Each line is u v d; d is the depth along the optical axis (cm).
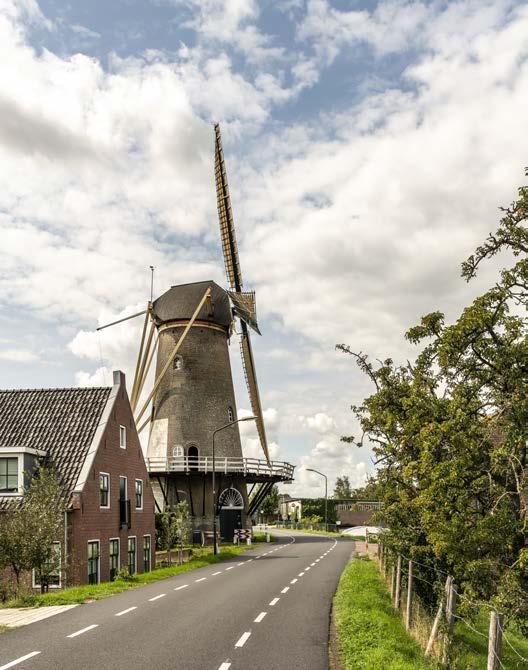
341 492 11512
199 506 4950
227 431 5212
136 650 1109
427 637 1270
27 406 2878
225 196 5531
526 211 1070
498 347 1095
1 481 2445
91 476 2577
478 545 1148
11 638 1205
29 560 1967
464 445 1079
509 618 1039
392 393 1638
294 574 2523
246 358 5569
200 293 5238
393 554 1838
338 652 1129
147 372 5150
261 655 1093
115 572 2811
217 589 2002
